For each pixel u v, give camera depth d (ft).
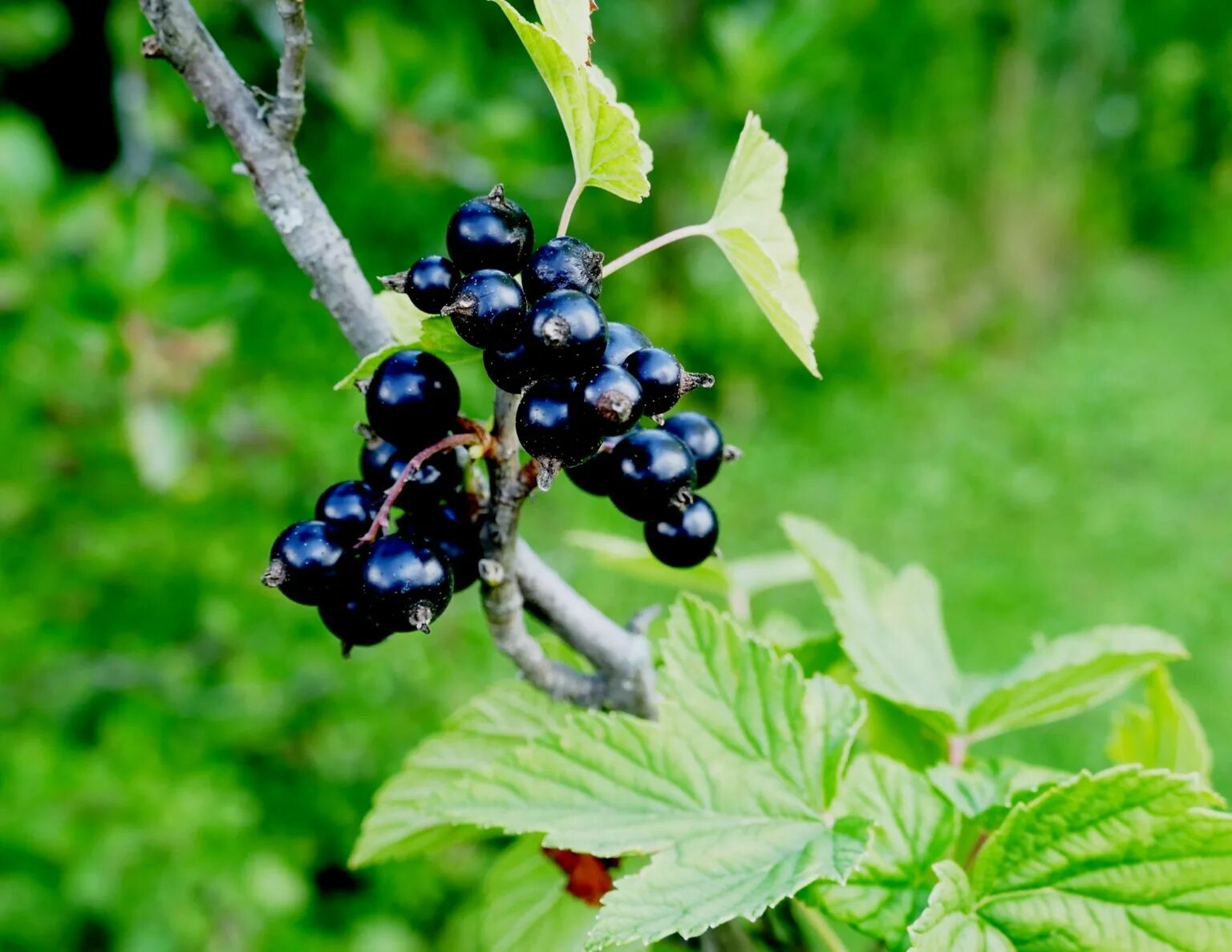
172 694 1.88
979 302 5.08
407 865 2.00
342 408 2.13
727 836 0.72
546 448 0.67
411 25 2.28
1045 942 0.68
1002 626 3.12
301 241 0.72
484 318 0.65
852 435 4.05
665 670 0.76
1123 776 0.68
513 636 0.74
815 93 2.95
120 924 1.71
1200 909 0.67
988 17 5.08
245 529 1.96
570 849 0.71
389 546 0.68
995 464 3.96
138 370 1.58
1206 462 4.00
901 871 0.73
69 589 1.98
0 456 1.80
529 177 2.14
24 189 1.60
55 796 1.75
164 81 1.80
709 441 0.76
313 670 1.92
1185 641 3.05
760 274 0.74
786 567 1.02
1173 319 5.41
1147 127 6.47
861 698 0.88
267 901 1.77
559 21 0.69
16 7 1.98
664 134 2.57
